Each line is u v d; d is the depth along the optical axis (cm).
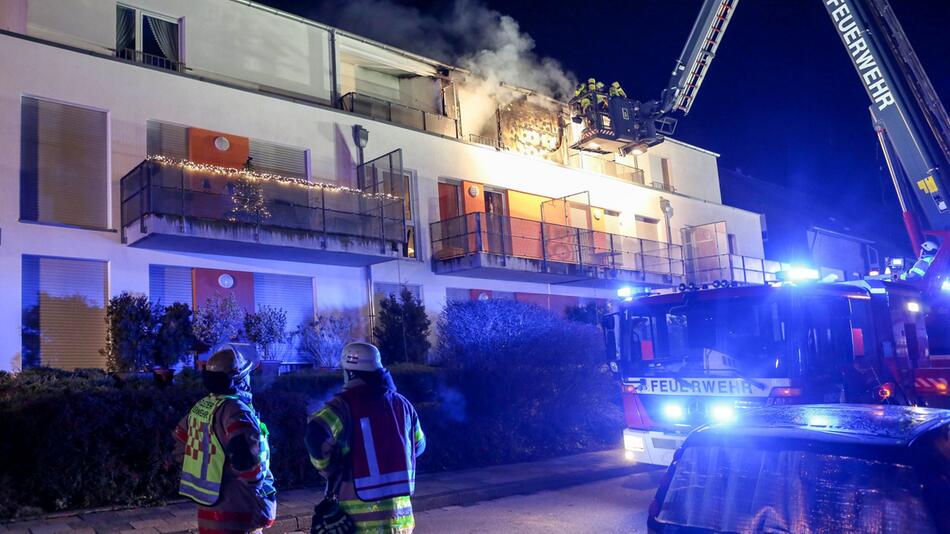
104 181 1576
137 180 1533
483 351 1452
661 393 977
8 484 873
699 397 941
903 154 1395
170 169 1523
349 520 384
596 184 2667
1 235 1421
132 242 1544
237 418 430
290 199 1692
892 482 344
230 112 1775
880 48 1406
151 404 965
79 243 1515
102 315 1536
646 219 2894
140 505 927
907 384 1027
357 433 393
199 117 1725
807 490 365
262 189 1648
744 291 923
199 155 1709
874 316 998
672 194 3000
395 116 2203
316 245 1708
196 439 444
